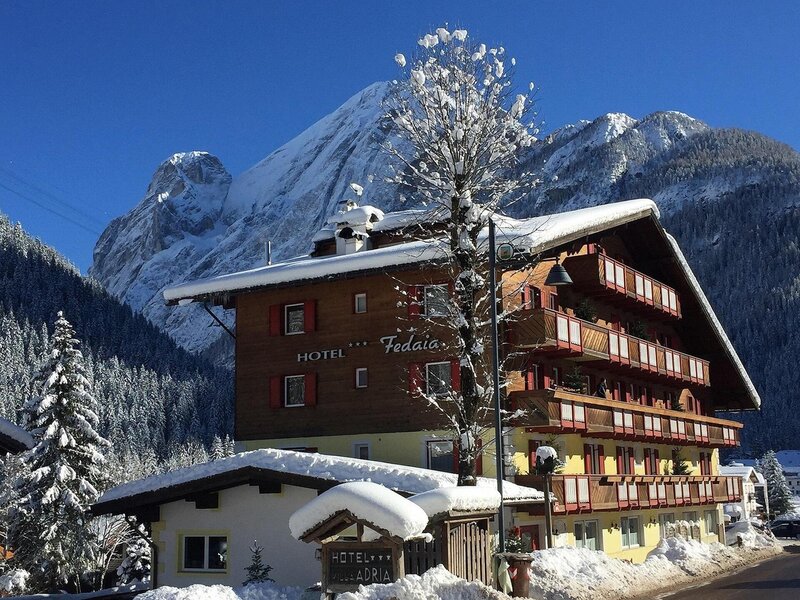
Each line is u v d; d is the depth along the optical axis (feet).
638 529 136.67
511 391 103.24
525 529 101.71
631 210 129.08
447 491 57.11
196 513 86.33
